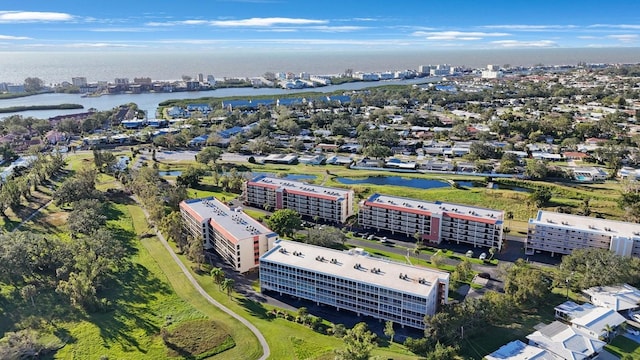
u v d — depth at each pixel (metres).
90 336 192.25
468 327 186.12
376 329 196.75
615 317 191.88
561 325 188.38
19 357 175.12
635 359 171.75
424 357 174.88
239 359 177.50
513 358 166.88
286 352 180.88
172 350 183.12
